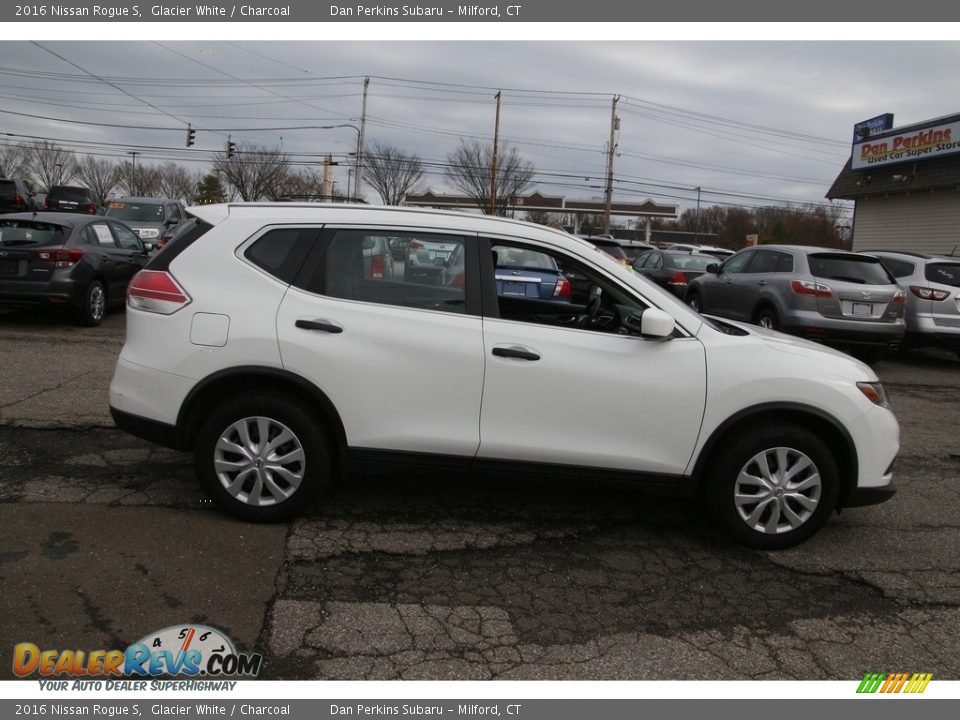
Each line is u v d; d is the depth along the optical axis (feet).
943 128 64.64
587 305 15.30
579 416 12.76
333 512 13.92
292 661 9.51
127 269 35.96
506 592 11.47
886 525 14.93
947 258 34.17
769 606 11.51
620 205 196.34
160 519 13.10
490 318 12.87
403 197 147.02
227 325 12.61
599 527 13.99
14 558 11.44
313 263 12.92
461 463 12.91
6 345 27.30
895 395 28.19
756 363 12.86
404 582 11.57
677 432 12.85
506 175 144.36
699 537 13.79
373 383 12.59
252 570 11.57
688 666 9.88
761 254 35.65
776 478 13.07
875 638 10.78
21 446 16.40
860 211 77.25
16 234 30.73
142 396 12.88
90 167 207.00
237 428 12.83
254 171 141.08
